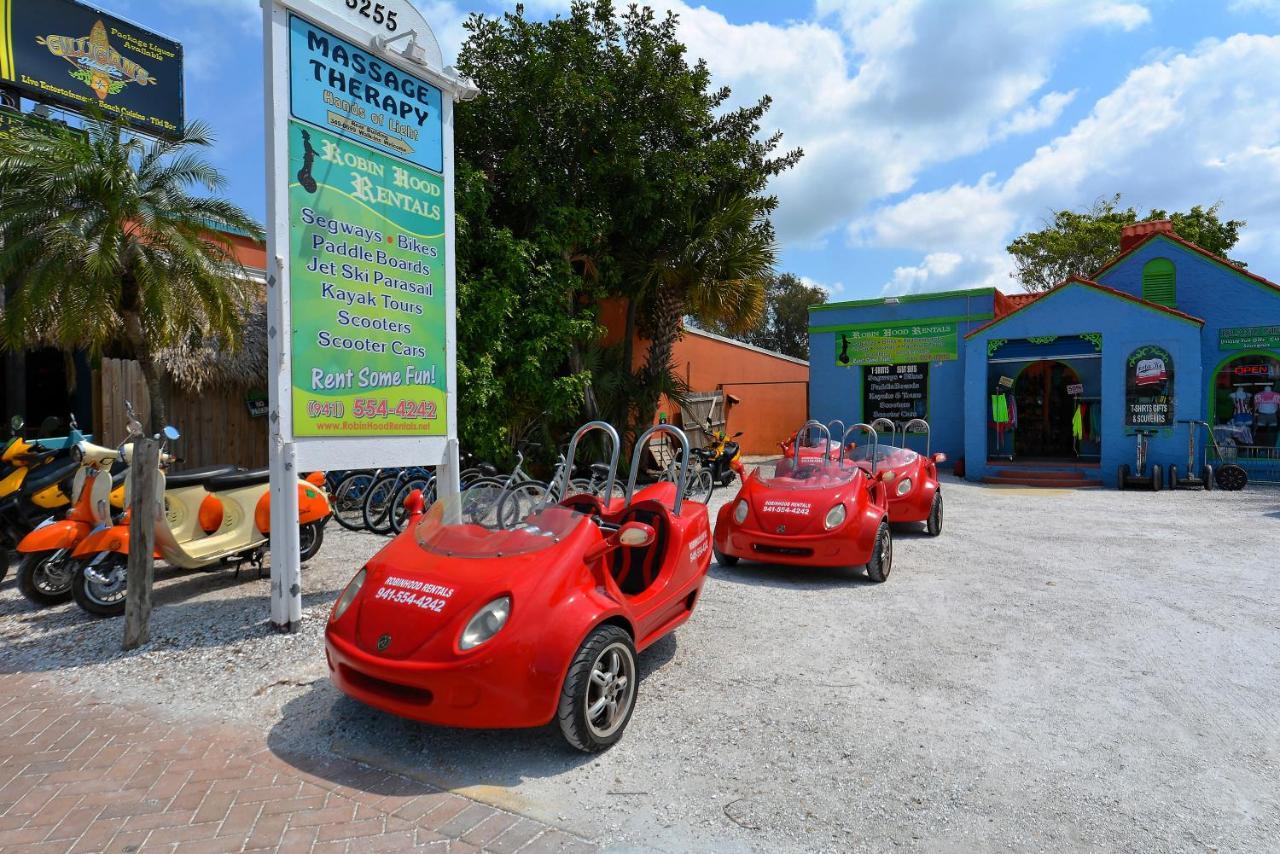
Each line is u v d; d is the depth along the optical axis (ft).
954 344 62.18
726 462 49.75
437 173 21.04
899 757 11.56
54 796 10.40
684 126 46.70
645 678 14.89
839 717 13.03
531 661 10.82
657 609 14.42
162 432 20.76
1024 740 12.15
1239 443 52.95
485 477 34.68
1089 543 29.50
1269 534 31.30
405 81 20.01
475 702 10.56
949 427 62.39
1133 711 13.29
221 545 20.81
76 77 41.57
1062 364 65.82
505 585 11.44
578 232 42.86
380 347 19.38
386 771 11.15
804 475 25.53
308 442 17.67
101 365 33.01
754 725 12.71
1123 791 10.55
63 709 13.44
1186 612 19.47
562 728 11.14
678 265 47.37
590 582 12.50
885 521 23.40
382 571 12.63
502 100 42.06
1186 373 49.57
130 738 12.27
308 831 9.52
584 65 43.42
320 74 17.84
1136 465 50.65
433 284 20.90
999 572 24.32
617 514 16.72
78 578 18.04
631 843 9.29
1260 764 11.35
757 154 50.70
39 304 28.19
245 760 11.50
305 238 17.52
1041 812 10.00
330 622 12.33
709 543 17.70
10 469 24.57
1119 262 57.93
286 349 17.11
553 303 41.11
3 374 35.53
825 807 10.12
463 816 9.90
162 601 20.27
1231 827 9.65
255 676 14.87
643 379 50.78
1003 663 15.74
